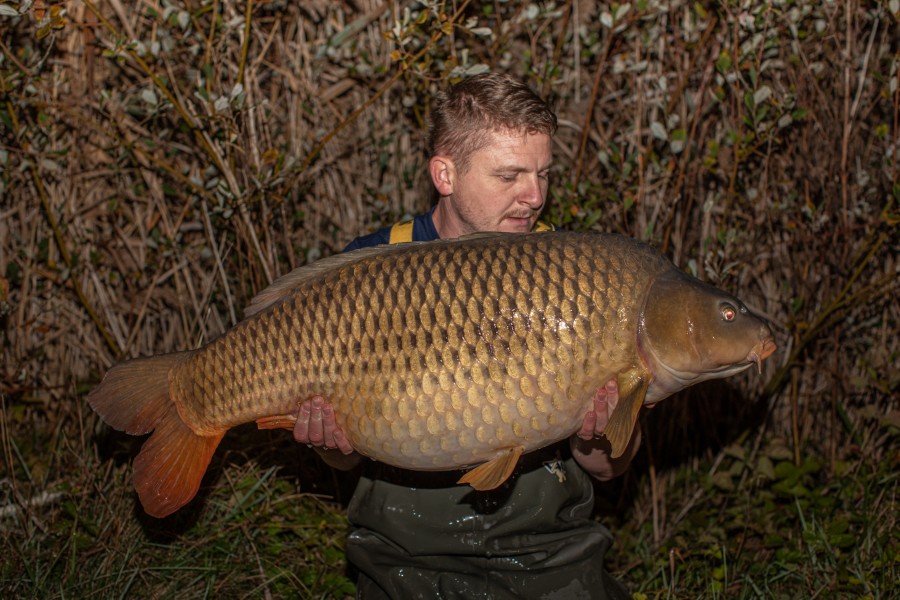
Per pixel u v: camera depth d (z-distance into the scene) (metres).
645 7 3.32
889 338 3.79
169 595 2.89
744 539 3.28
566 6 3.55
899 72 3.23
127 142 3.39
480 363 1.98
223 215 3.33
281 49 3.70
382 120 3.84
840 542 3.05
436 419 2.01
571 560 2.35
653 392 2.10
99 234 3.77
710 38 3.57
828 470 3.71
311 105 3.77
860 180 3.54
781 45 3.58
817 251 3.64
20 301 3.72
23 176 3.64
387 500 2.37
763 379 3.79
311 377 2.07
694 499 3.59
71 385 3.74
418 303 2.01
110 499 3.13
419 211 3.88
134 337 3.82
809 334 3.50
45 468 3.41
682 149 3.36
